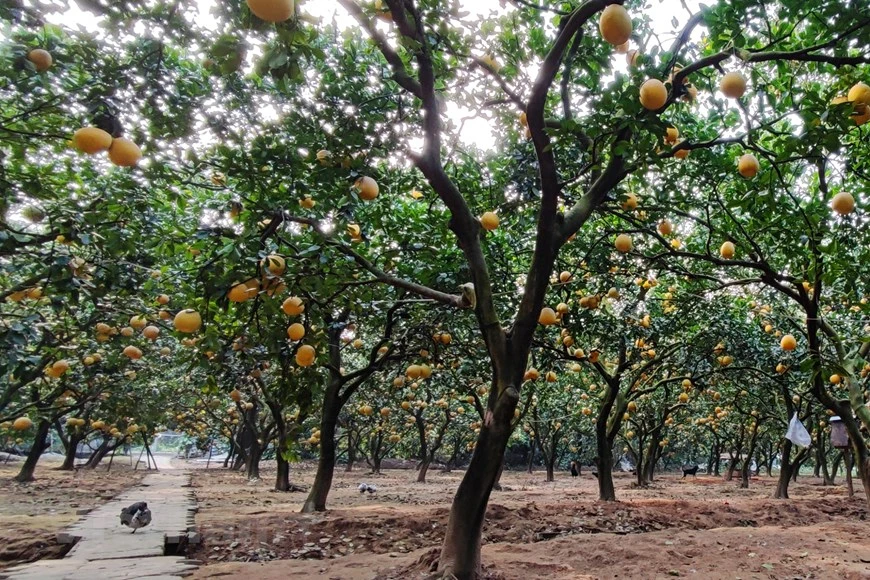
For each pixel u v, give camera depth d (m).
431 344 7.00
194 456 41.91
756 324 10.16
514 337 4.29
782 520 8.98
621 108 3.54
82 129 2.82
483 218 4.69
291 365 4.66
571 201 5.95
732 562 5.52
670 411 15.14
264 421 18.64
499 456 4.09
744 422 17.91
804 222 5.29
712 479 23.83
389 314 7.65
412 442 28.06
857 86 3.14
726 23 3.54
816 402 11.80
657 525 8.15
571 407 20.97
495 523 7.51
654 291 10.23
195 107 4.87
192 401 19.09
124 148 2.88
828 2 3.36
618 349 10.27
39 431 14.08
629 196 4.50
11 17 3.63
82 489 12.70
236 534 6.75
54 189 6.31
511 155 6.27
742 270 8.38
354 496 12.69
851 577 5.05
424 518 7.56
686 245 8.38
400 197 8.16
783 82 4.76
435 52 5.32
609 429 10.72
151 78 4.43
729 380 12.34
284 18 2.28
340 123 4.80
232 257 3.36
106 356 8.24
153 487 13.46
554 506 8.91
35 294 5.30
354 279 5.22
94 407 11.33
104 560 5.38
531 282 4.32
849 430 6.66
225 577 4.86
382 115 5.09
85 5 3.61
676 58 3.63
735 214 7.00
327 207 4.91
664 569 5.23
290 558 6.02
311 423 14.66
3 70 4.28
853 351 6.54
